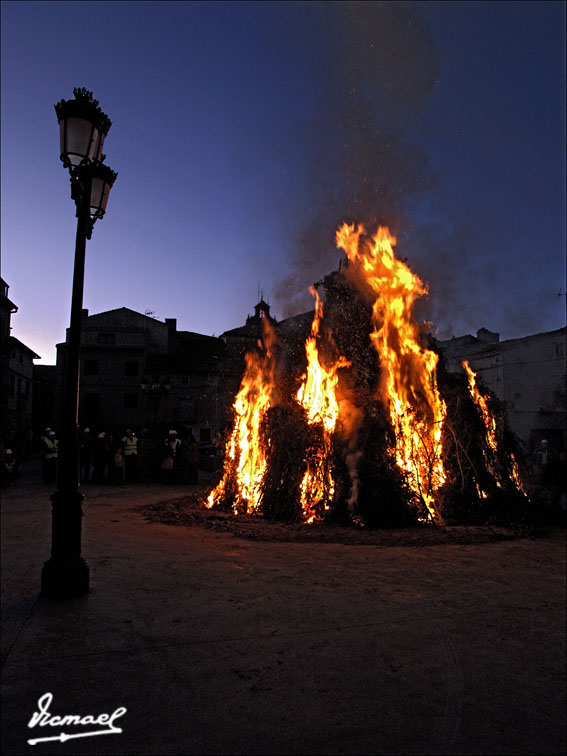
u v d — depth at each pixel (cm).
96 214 609
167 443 1972
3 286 3994
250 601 515
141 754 268
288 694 331
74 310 562
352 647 407
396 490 1001
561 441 3950
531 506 1136
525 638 434
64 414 545
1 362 3978
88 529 898
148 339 5047
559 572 667
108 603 499
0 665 362
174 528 943
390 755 271
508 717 311
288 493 1059
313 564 682
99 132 554
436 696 334
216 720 300
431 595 551
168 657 381
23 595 525
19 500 1327
